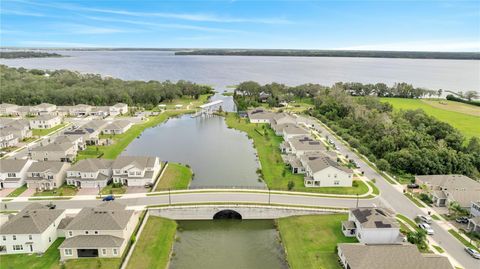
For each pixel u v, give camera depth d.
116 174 95.44
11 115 187.12
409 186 93.38
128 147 136.38
